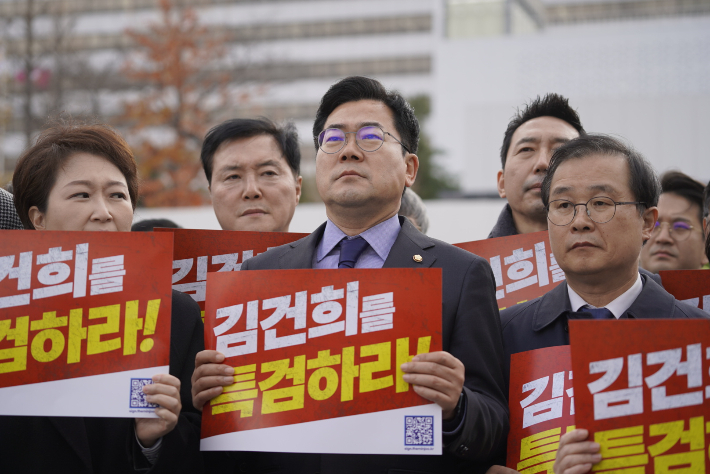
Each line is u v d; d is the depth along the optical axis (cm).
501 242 315
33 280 229
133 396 221
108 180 255
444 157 2886
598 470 206
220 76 2111
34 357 224
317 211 689
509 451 235
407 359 221
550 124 335
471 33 3406
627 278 251
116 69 2394
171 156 1641
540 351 241
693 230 385
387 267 248
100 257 232
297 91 3734
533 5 3469
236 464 252
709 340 211
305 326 229
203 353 232
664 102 2711
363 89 264
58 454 230
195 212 750
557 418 230
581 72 2867
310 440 218
